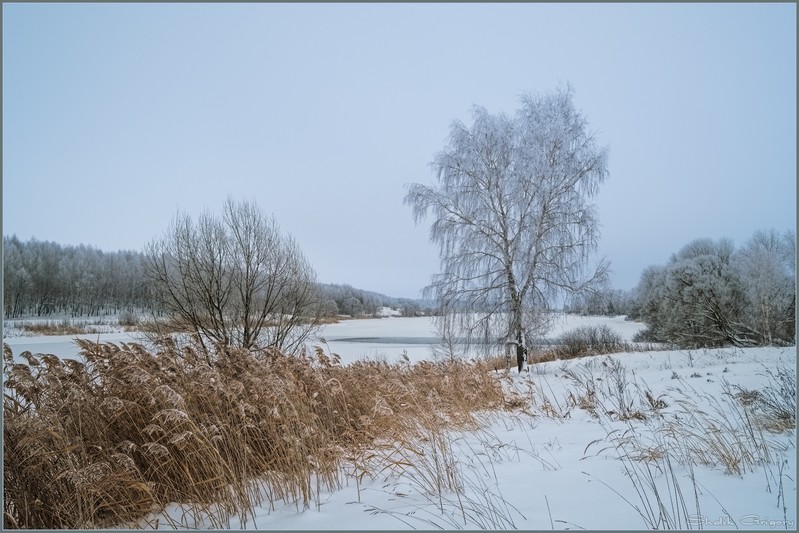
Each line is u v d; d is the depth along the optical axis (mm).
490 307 16484
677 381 10227
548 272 16000
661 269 36750
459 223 17078
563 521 3330
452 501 3895
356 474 4918
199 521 3986
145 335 13641
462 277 16953
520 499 3865
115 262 59500
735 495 3719
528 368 15820
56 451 4215
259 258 14383
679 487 3979
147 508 4203
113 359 6195
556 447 5582
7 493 4023
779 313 23000
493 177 17203
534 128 16938
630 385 10117
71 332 29484
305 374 6758
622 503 3674
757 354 15102
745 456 4500
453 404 7555
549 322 16188
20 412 4797
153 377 5309
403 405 6469
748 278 25062
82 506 4082
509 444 5594
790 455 4680
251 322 14320
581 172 16609
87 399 5215
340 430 6277
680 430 5391
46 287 53062
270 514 4043
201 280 13766
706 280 26516
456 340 16859
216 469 4262
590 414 7523
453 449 5605
